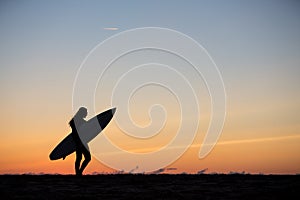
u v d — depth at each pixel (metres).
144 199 11.89
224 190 13.12
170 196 12.26
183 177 15.60
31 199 11.91
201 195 12.41
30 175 16.05
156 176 15.69
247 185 13.97
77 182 14.49
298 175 15.85
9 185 13.95
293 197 12.05
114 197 12.11
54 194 12.51
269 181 14.65
